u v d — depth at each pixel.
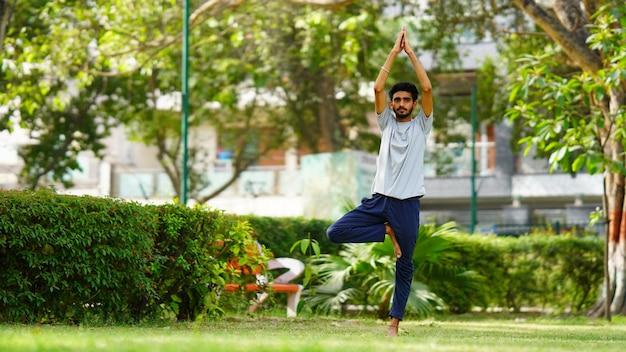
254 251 12.66
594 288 20.80
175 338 6.95
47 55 28.50
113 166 47.31
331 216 30.97
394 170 8.76
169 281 11.58
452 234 16.36
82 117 37.12
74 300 10.20
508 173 45.09
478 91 34.78
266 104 38.69
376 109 8.94
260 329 10.30
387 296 15.81
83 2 28.53
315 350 5.71
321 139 43.06
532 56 15.98
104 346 5.77
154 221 10.77
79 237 9.91
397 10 37.41
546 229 31.34
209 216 11.70
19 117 35.41
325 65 34.03
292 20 30.16
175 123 37.31
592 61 17.33
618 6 14.99
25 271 9.91
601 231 38.28
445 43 33.84
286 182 47.28
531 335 10.52
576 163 15.63
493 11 24.81
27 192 9.95
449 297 18.42
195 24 24.78
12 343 5.98
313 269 15.80
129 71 28.70
